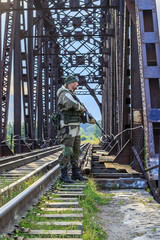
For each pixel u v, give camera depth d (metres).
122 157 10.24
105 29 28.22
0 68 13.98
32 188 3.93
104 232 3.36
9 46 15.46
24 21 19.33
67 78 5.33
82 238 2.86
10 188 4.20
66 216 3.49
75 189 5.11
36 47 26.23
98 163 11.38
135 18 8.63
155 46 7.69
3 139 14.34
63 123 5.27
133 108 9.41
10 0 15.84
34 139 21.55
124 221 3.93
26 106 20.42
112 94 20.64
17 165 9.22
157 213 4.23
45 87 30.94
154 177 6.89
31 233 2.85
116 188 6.73
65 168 5.63
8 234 2.73
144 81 7.47
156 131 7.37
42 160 11.88
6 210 2.79
